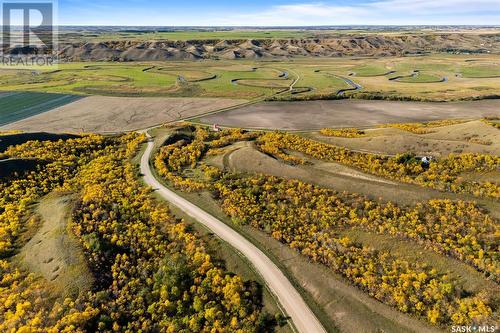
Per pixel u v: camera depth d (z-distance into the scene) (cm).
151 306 3991
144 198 6225
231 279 4350
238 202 5959
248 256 4812
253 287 4291
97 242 4819
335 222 5375
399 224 5203
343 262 4578
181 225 5362
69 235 5003
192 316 3941
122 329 3778
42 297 4066
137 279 4372
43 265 4559
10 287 4256
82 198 6078
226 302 4088
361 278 4281
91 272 4409
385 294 4069
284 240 5088
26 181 6712
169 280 4300
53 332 3556
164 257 4778
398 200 5859
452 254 4547
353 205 5775
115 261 4697
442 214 5350
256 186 6438
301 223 5431
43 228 5334
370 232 5131
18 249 4956
